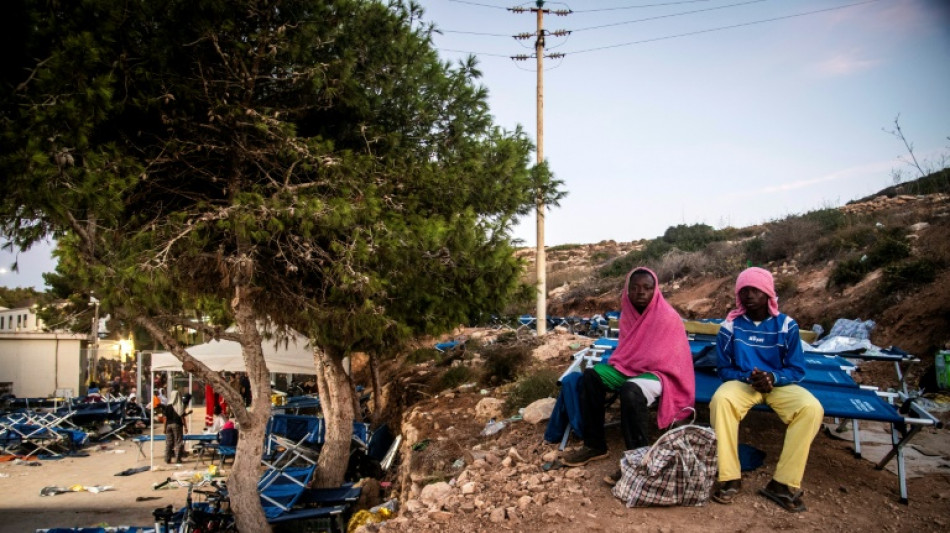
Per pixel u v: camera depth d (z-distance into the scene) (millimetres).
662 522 4336
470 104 9789
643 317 5199
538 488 5141
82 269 6762
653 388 4973
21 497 12266
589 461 5465
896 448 4742
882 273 11859
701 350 6062
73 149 6375
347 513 9164
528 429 7086
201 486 12406
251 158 8711
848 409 4816
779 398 4680
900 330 10000
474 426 8719
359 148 9500
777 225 20062
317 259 8531
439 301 9102
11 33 6078
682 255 22719
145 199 9039
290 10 8203
